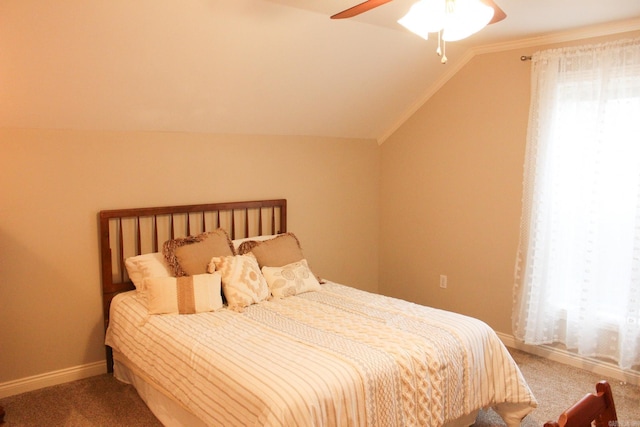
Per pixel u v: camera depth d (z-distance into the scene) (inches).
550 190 135.6
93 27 98.5
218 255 129.0
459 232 165.5
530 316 139.6
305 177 170.9
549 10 112.9
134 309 118.0
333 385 78.7
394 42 136.7
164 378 100.8
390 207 189.2
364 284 192.5
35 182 119.5
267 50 122.6
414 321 107.3
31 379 123.0
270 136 160.4
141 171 135.0
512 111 147.3
